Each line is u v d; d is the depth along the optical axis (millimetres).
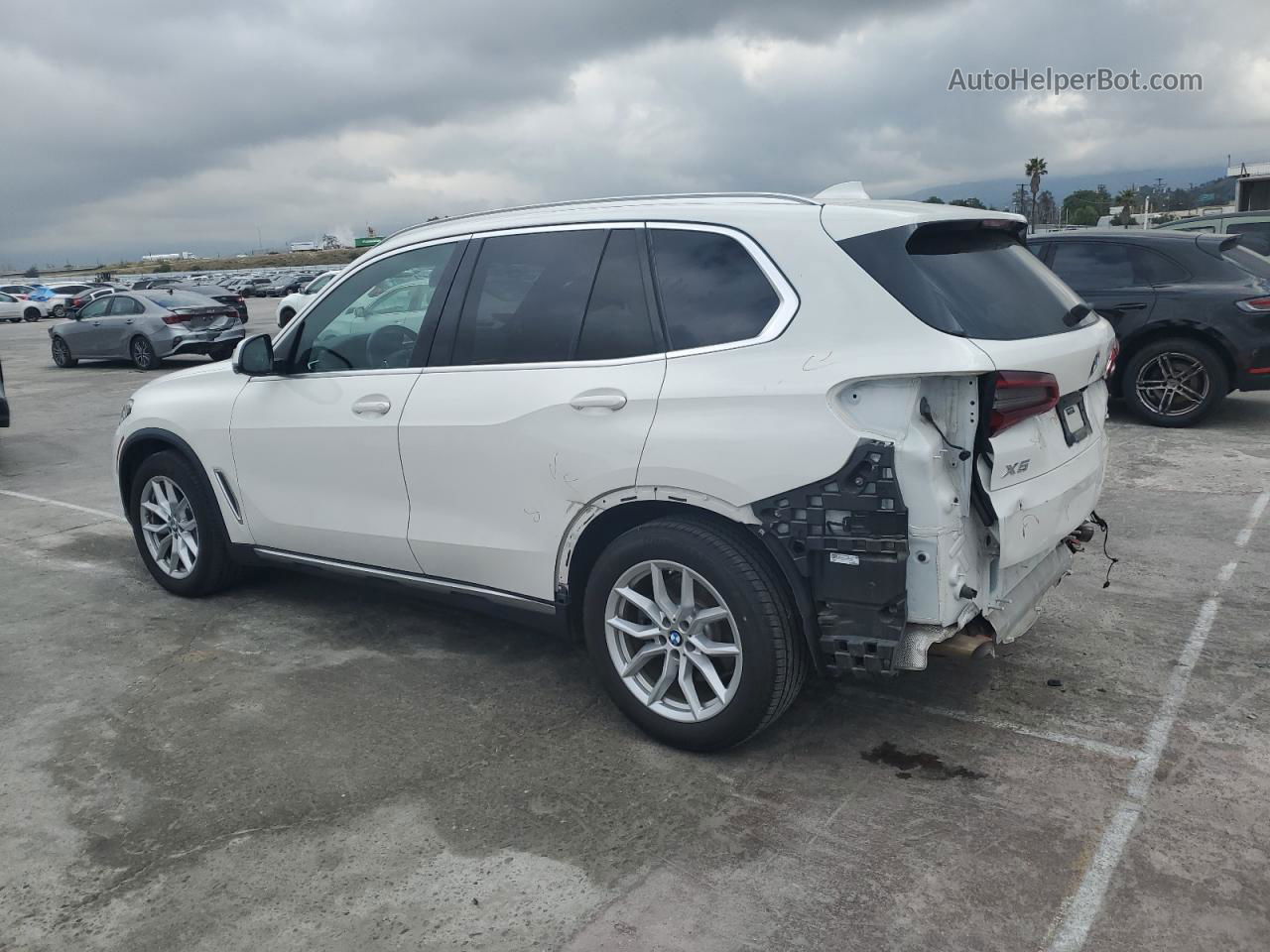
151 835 3160
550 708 3990
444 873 2938
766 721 3402
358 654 4574
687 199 3707
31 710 4059
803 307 3225
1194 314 8680
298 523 4645
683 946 2605
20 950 2652
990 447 3064
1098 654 4336
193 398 5082
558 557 3764
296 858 3027
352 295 4461
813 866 2922
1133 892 2758
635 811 3232
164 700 4129
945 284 3162
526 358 3811
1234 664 4199
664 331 3488
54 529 7020
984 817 3143
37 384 17172
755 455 3160
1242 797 3205
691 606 3473
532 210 4043
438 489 4051
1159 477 7285
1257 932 2594
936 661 4301
